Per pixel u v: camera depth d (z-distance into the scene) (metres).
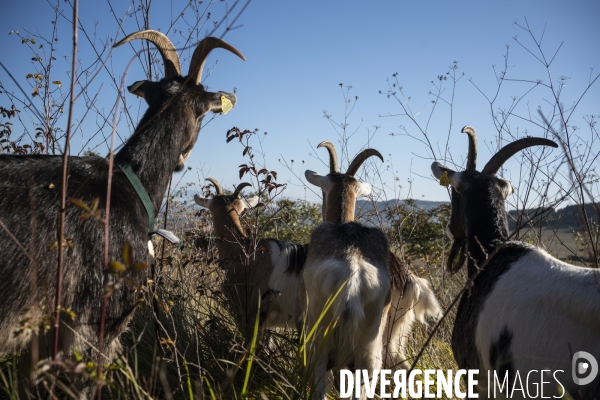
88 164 2.13
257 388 2.60
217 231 3.46
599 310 1.61
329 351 2.42
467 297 2.06
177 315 2.95
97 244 1.98
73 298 1.93
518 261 1.94
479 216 2.31
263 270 3.14
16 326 1.86
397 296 2.83
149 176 2.22
